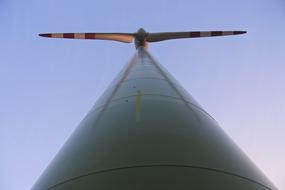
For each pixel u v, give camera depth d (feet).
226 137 30.71
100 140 27.12
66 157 27.20
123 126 28.25
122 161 23.59
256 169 27.09
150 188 21.25
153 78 40.73
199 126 29.58
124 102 33.35
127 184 21.62
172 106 32.22
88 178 22.95
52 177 25.30
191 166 23.29
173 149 24.71
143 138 25.98
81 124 33.88
